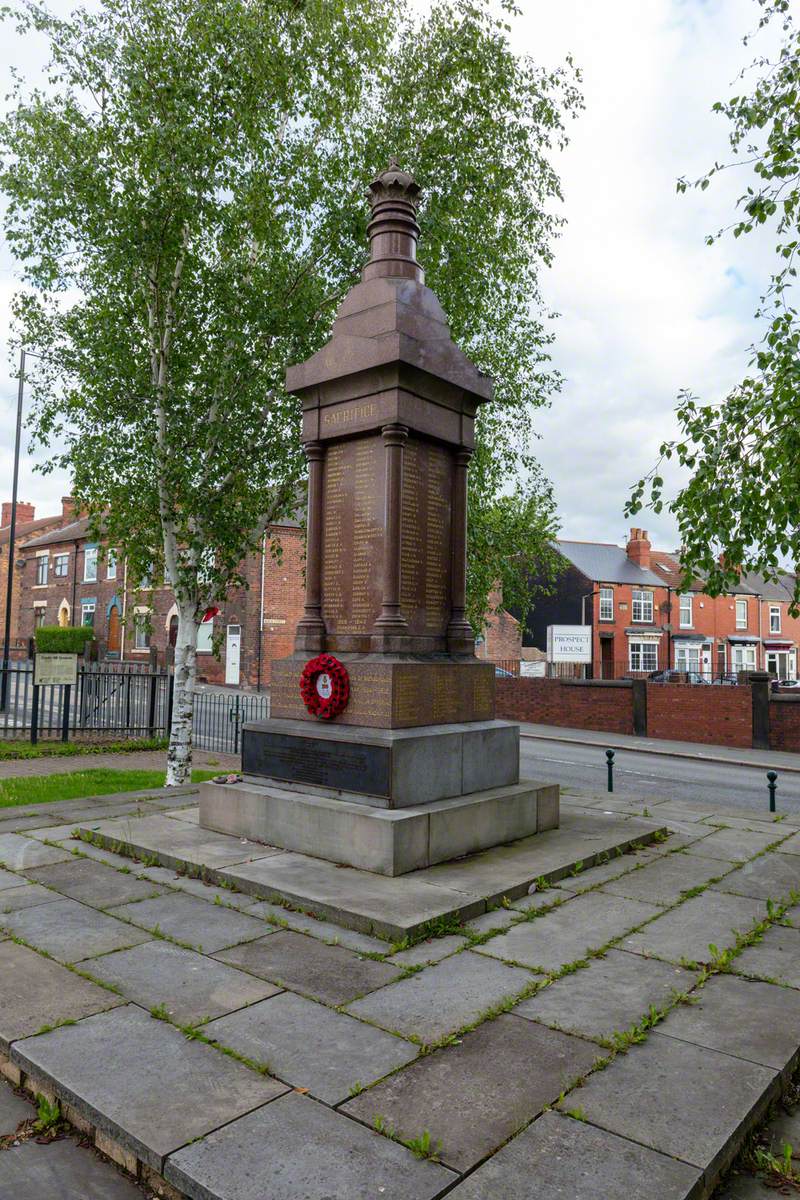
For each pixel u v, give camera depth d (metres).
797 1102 3.62
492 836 7.29
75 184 10.96
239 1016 4.07
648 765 18.64
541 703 28.14
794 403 6.25
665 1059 3.71
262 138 11.48
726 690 23.42
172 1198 2.95
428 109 12.30
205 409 12.20
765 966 4.83
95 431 12.00
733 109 7.34
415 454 7.80
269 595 34.53
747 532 6.50
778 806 13.27
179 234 11.52
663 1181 2.85
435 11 12.29
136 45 10.84
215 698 25.22
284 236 11.86
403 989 4.41
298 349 11.78
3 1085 3.75
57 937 5.16
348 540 7.85
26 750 15.12
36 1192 3.00
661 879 6.66
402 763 6.73
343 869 6.38
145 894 6.06
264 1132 3.10
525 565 16.50
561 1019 4.09
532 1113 3.25
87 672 18.59
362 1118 3.20
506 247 13.55
